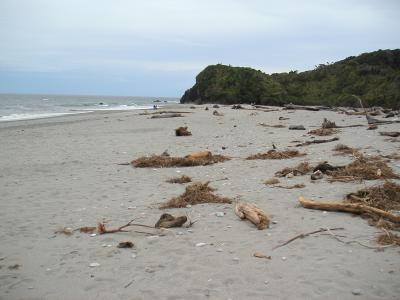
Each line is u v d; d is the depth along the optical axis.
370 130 19.86
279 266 5.48
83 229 7.25
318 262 5.55
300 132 21.12
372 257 5.65
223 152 15.82
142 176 12.05
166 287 5.01
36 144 19.97
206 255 5.95
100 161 14.80
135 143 19.23
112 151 17.06
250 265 5.55
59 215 8.27
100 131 24.97
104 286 5.11
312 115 32.91
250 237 6.64
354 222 7.17
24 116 43.81
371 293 4.69
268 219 7.24
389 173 10.27
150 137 21.33
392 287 4.80
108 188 10.59
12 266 5.77
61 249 6.41
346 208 7.66
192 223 7.46
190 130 24.08
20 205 9.09
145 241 6.61
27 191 10.44
